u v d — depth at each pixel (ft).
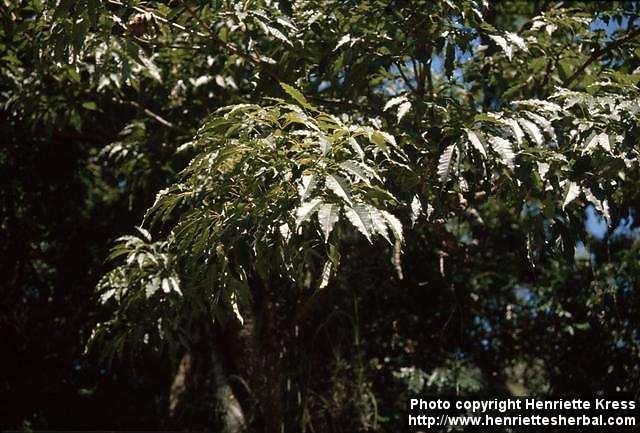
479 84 18.78
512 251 23.44
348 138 11.31
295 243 13.26
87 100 20.57
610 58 16.87
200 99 20.25
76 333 25.54
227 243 12.38
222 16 15.51
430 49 15.31
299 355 21.68
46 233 26.16
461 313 23.47
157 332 16.96
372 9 16.12
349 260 22.47
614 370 23.39
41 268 26.18
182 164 19.94
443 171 12.71
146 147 21.16
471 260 23.48
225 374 22.90
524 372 25.62
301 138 12.98
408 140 14.20
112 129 23.50
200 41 18.76
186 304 16.52
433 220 14.46
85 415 26.12
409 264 23.54
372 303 24.18
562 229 14.08
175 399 24.03
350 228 21.68
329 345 22.24
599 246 23.89
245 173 12.48
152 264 16.75
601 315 22.49
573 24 17.17
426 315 24.79
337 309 22.39
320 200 10.73
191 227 13.44
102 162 24.77
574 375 24.07
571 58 17.85
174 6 15.80
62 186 25.94
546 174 13.39
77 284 25.96
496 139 12.60
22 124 21.75
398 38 16.34
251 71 18.40
